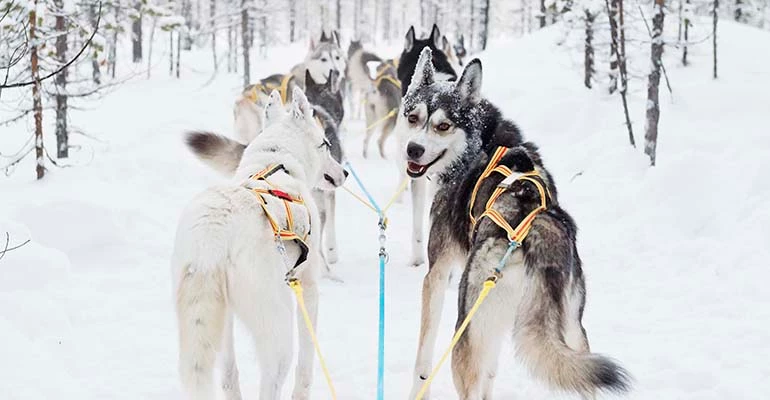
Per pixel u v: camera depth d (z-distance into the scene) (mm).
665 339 4641
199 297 2906
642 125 9891
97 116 14070
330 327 5047
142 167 8891
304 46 42438
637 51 12508
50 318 4645
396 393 4070
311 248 3572
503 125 4340
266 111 4410
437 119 4293
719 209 6703
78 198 6520
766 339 4508
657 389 3971
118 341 4605
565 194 8281
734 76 12023
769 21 23547
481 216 3342
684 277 5730
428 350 3914
